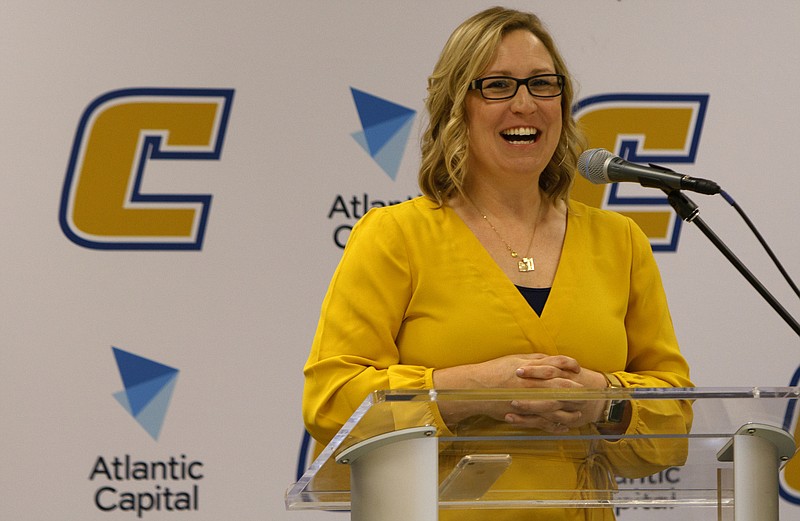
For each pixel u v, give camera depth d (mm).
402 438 3693
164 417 8578
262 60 8828
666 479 4316
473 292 5426
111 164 8617
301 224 8812
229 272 8711
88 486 8484
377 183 8898
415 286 5488
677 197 4938
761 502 3891
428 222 5582
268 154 8797
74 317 8531
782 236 9094
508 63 5520
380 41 8961
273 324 8734
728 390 3699
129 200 8633
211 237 8711
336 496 4289
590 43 9125
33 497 8430
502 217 5695
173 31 8734
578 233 5727
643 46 9133
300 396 8734
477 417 3693
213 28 8781
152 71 8695
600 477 4211
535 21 5688
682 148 9109
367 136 8914
